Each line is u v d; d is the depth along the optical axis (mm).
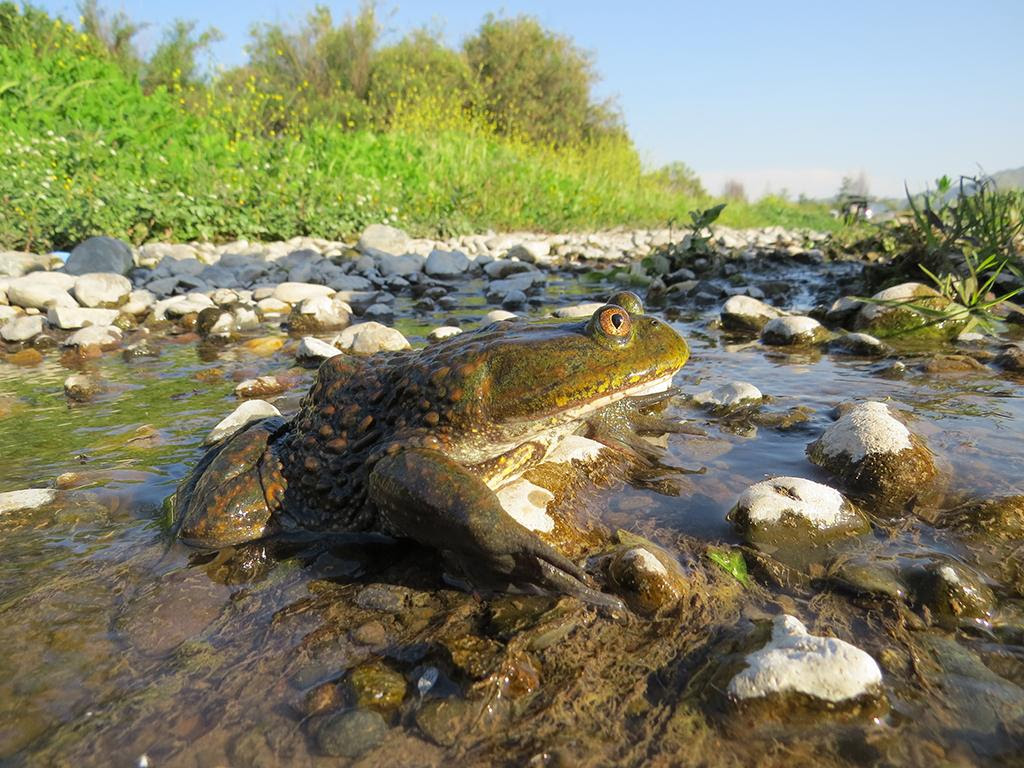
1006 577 178
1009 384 339
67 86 1211
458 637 165
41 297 585
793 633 151
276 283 764
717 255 904
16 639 171
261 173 1089
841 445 246
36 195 797
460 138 1564
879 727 132
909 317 464
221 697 150
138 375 429
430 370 225
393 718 143
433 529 189
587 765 128
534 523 212
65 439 316
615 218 1539
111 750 136
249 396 378
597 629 168
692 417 313
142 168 1022
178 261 778
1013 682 142
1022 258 578
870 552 193
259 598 190
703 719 137
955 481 227
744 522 208
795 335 458
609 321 223
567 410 215
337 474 226
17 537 226
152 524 236
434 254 869
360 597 188
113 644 169
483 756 131
